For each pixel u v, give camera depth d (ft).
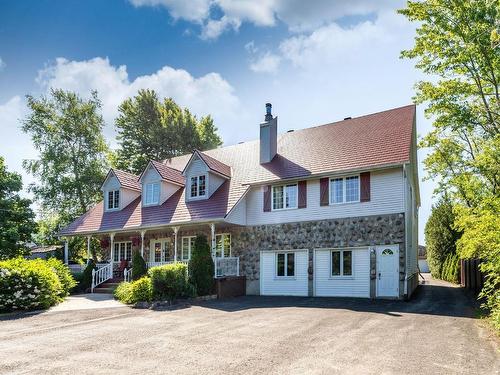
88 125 122.11
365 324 38.11
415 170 81.35
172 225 73.97
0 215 100.17
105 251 95.86
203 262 63.16
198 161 78.69
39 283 50.06
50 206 115.75
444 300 57.41
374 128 72.13
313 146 75.46
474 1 51.19
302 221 68.59
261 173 75.20
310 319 41.29
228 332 34.83
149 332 34.96
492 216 40.42
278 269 70.33
